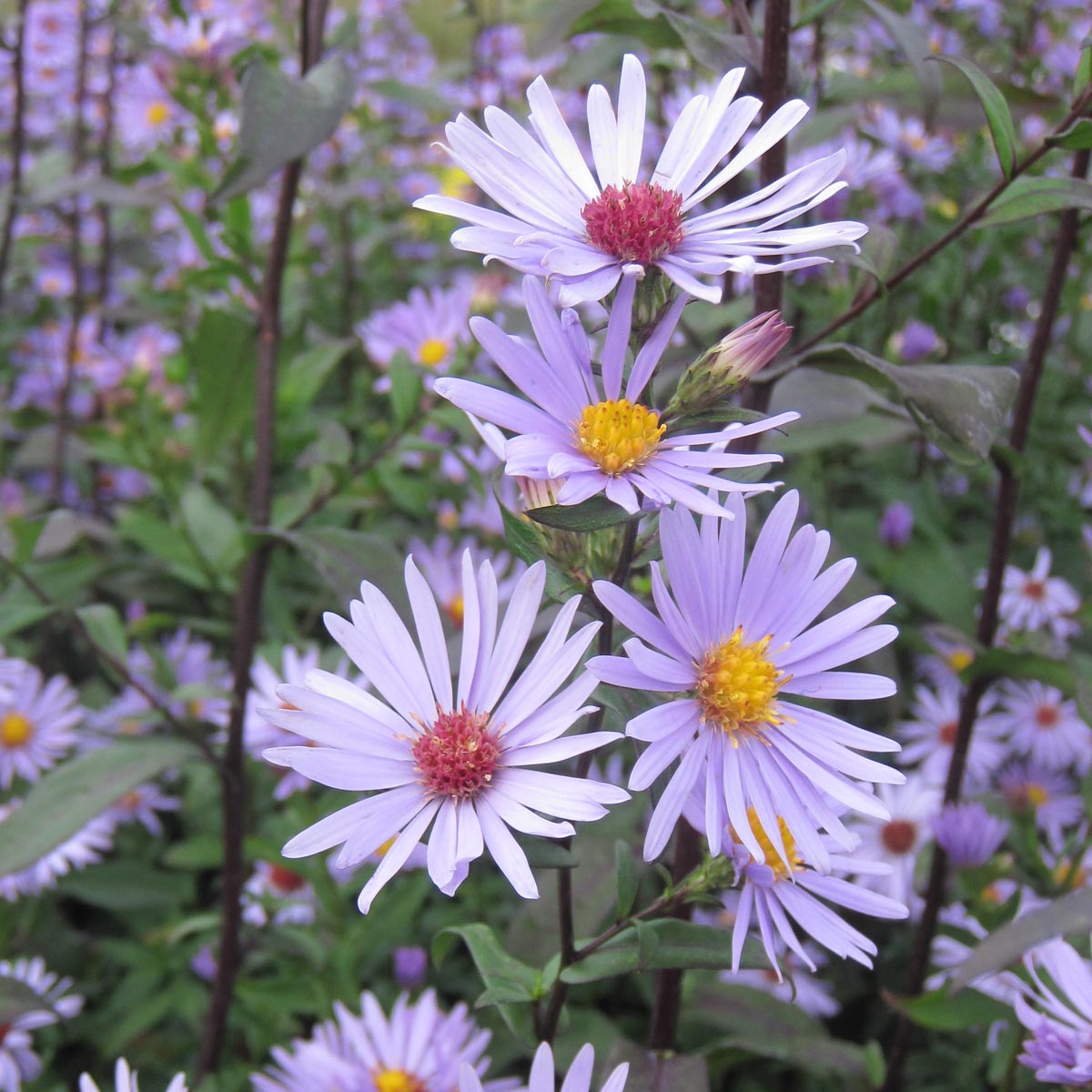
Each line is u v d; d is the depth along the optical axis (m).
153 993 0.34
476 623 0.15
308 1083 0.24
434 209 0.15
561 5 0.23
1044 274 0.46
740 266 0.14
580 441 0.15
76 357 0.52
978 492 0.45
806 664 0.16
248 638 0.28
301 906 0.33
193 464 0.40
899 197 0.40
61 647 0.44
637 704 0.16
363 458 0.41
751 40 0.21
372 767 0.15
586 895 0.23
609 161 0.16
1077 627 0.39
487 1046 0.29
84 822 0.25
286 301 0.42
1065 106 0.26
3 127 0.63
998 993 0.26
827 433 0.32
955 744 0.27
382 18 0.72
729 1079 0.31
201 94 0.32
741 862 0.16
